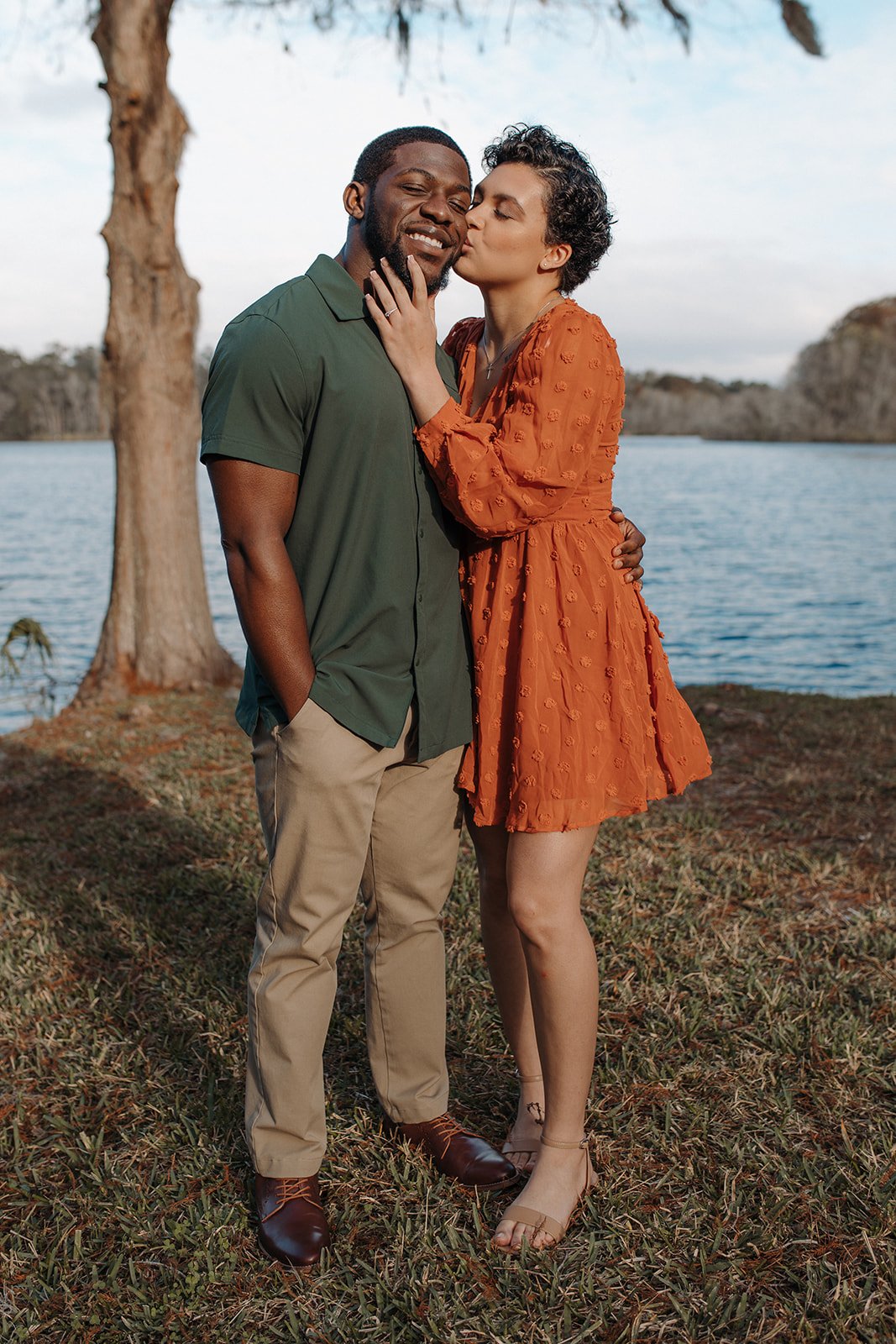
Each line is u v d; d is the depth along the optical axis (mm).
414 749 1984
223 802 4609
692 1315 1804
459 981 2930
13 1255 1980
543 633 1947
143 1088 2516
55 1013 2885
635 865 3729
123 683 7098
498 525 1883
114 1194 2131
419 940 2146
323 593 1874
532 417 1849
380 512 1855
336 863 1896
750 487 51438
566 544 1976
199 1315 1830
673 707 2125
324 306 1820
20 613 16141
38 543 28109
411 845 2062
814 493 47469
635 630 2061
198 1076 2562
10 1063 2654
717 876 3648
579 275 2053
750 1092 2410
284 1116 1977
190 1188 2160
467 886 3500
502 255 1969
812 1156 2186
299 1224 1955
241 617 1833
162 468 7031
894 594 18391
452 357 2262
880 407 121562
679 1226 1995
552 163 1945
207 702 6703
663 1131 2285
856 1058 2502
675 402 155250
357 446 1821
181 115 6770
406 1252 1956
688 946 3123
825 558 24438
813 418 126250
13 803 4883
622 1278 1890
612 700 1990
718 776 4910
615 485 53375
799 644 13789
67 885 3758
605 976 2965
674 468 70688
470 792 2033
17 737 6062
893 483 54281
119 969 3141
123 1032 2781
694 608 16984
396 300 1833
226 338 1796
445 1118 2268
